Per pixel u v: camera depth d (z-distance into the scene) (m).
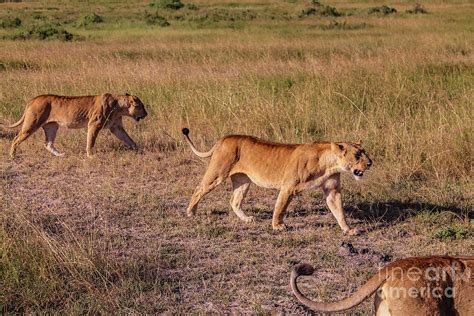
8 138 18.03
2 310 8.45
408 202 12.68
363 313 8.34
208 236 11.18
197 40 38.97
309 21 52.88
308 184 11.28
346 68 24.34
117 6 73.19
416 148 14.85
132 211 12.43
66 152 16.80
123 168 15.30
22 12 64.06
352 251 10.33
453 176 14.07
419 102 19.70
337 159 11.11
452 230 11.02
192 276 9.56
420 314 6.14
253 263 10.05
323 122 17.86
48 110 16.28
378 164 14.70
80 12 64.12
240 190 12.01
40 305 8.66
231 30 46.22
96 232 11.08
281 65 26.50
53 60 30.14
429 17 54.22
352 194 13.14
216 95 20.12
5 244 9.50
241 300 8.85
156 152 16.55
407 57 26.98
